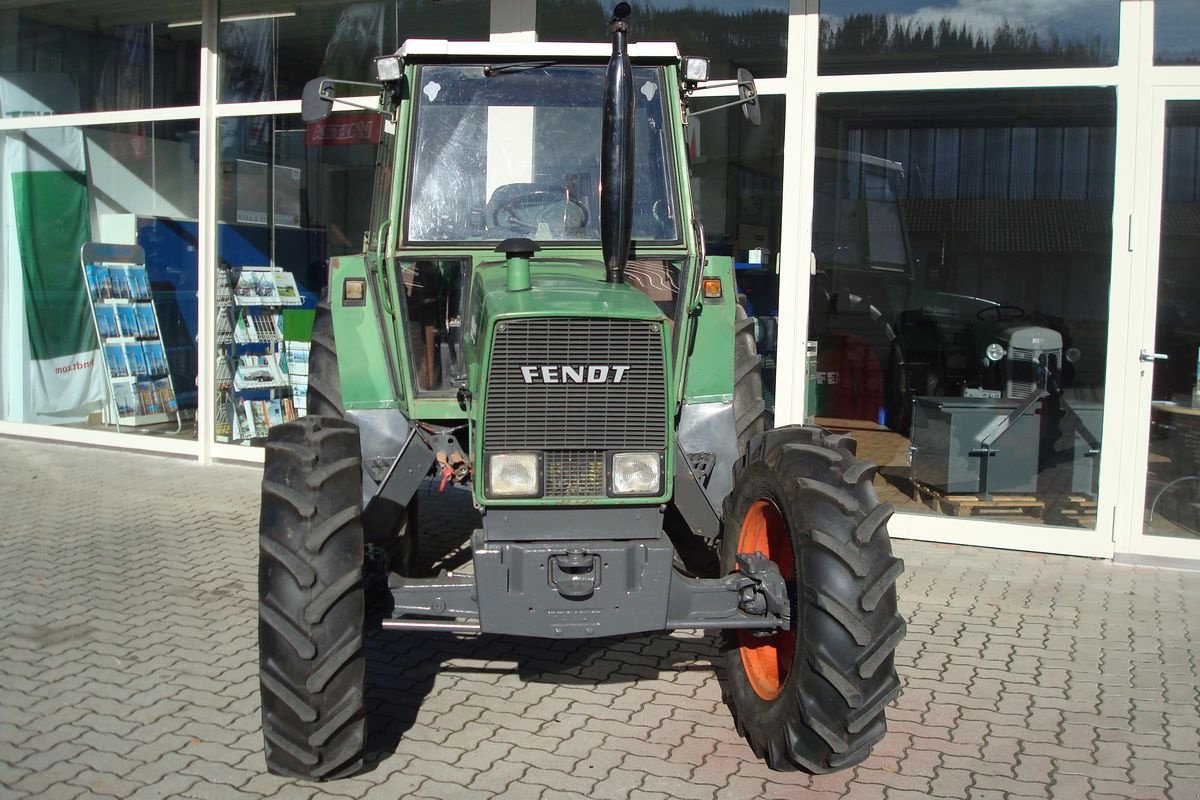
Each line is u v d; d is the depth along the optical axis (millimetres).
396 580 3717
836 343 7047
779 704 3730
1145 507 6391
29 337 9883
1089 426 6477
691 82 4469
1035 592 5891
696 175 7230
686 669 4852
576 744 4078
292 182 8570
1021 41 6508
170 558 6336
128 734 4082
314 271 8555
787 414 7109
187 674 4656
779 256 7066
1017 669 4840
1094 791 3771
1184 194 6250
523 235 4273
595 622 3592
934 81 6695
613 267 3865
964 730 4238
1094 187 6402
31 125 9695
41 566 6148
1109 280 6383
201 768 3822
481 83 4340
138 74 9180
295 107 8469
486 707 4406
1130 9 6242
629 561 3594
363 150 8297
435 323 4211
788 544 3896
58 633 5117
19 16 9750
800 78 6949
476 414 3643
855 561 3482
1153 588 5977
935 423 6844
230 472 8648
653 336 3600
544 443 3596
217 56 8781
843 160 6938
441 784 3744
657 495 3662
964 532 6707
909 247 6875
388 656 4938
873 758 4000
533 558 3561
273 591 3488
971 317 6773
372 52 8289
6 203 9883
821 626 3484
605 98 3816
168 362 9234
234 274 8844
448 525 6941
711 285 4445
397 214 4227
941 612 5562
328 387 4965
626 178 3793
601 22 7500
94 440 9547
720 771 3881
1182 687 4664
